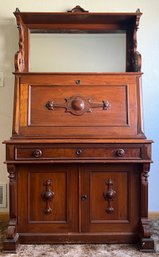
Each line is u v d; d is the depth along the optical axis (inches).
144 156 73.4
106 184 76.3
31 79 78.9
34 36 90.8
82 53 91.5
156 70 95.8
